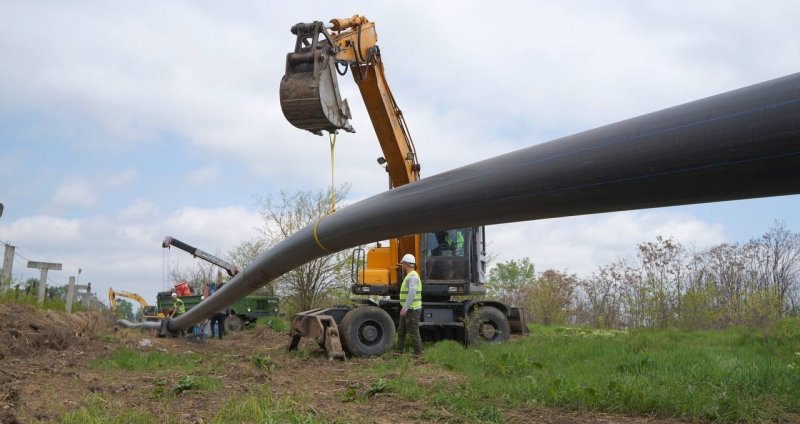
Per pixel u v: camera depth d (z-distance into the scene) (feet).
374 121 34.73
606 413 18.10
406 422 16.99
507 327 40.27
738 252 50.55
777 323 35.37
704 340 36.52
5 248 40.68
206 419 16.33
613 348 31.58
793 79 7.40
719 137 7.73
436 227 12.26
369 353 35.09
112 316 74.54
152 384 21.62
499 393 20.29
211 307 39.42
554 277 69.46
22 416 15.79
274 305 70.38
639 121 8.79
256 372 25.08
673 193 8.52
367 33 31.30
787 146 7.22
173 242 62.59
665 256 46.44
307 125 19.07
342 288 78.33
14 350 29.04
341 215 16.11
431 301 41.37
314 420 16.16
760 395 19.10
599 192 9.12
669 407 17.92
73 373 23.54
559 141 9.84
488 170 10.79
